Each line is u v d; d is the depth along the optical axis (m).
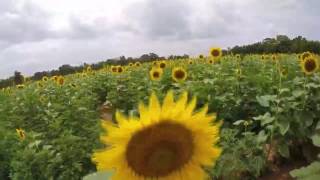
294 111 2.64
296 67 4.46
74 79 7.75
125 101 4.45
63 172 2.36
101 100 5.78
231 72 4.63
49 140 2.84
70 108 3.32
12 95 5.81
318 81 2.78
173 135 0.67
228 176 2.12
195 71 5.45
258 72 4.37
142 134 0.66
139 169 0.68
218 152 0.70
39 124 3.47
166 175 0.69
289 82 2.95
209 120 0.68
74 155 2.45
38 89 5.30
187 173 0.70
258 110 3.05
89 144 2.55
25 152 2.44
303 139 2.62
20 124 3.53
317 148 2.60
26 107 3.68
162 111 0.66
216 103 3.21
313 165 1.24
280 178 2.45
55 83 6.36
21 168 2.42
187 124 0.68
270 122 2.64
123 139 0.66
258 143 2.36
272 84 3.30
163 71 5.09
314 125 2.66
